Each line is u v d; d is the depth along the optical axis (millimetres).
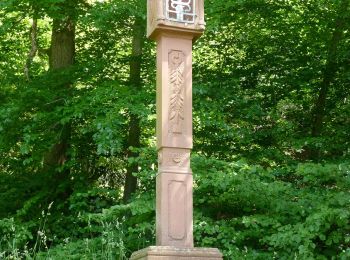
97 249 6703
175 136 4621
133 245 6730
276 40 9828
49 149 9359
